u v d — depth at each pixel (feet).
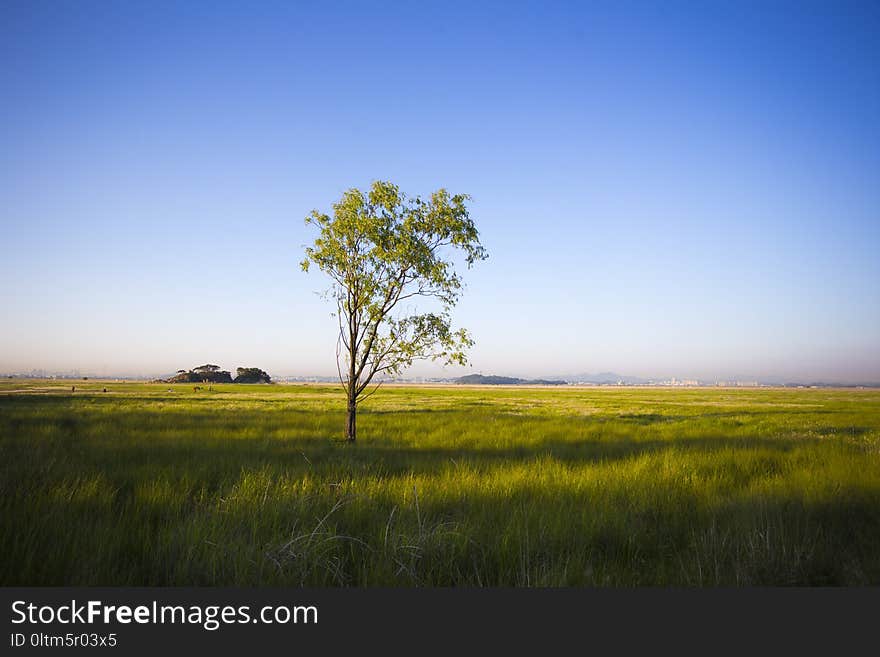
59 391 219.82
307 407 132.26
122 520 20.65
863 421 105.60
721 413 135.95
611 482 30.71
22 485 25.13
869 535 21.45
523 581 16.26
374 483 28.68
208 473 32.89
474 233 55.62
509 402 199.82
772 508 23.86
